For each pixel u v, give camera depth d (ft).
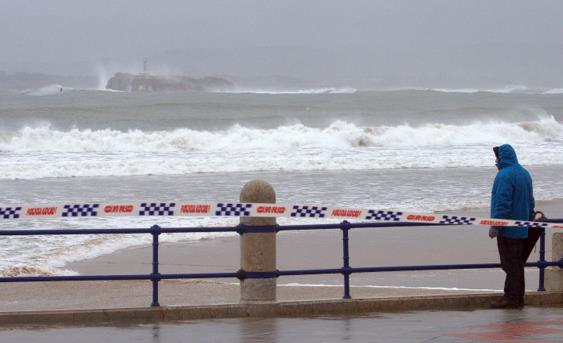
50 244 105.91
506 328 53.36
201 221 125.18
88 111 376.27
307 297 72.79
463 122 378.32
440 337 50.37
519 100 644.27
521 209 60.29
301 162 220.84
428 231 120.37
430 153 255.50
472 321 56.13
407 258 99.25
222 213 56.59
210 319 57.11
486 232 119.65
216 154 245.04
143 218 127.44
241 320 56.85
